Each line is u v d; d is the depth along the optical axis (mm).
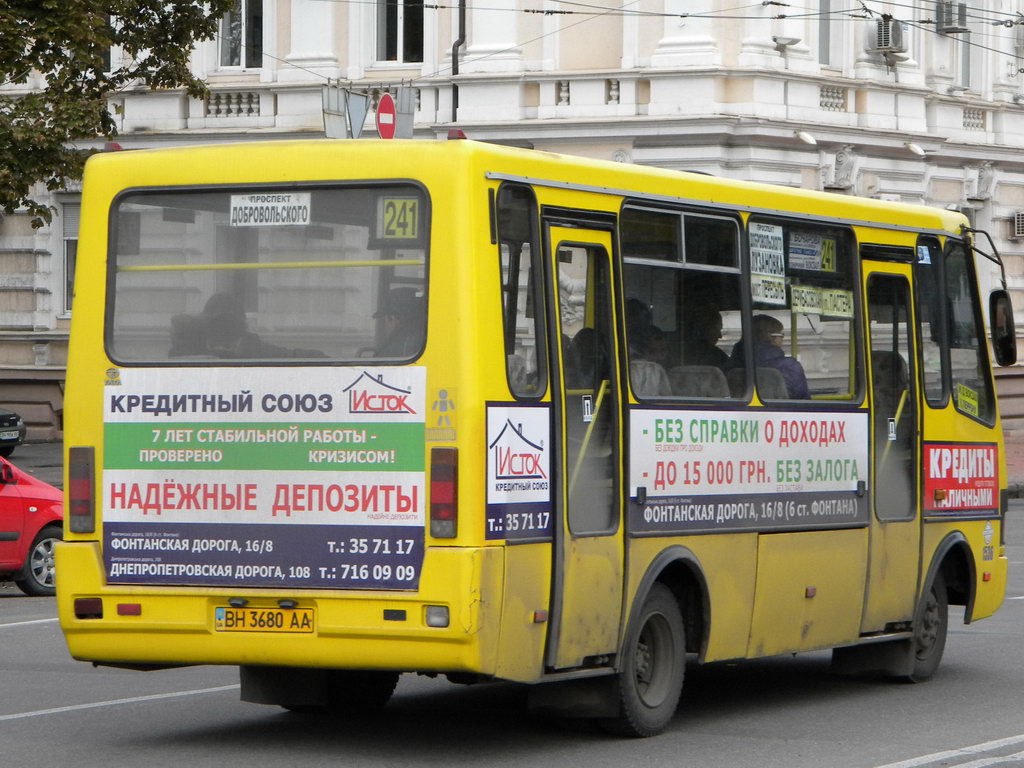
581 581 9891
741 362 11336
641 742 10516
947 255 13547
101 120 25031
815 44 34406
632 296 10461
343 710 11430
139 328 10070
